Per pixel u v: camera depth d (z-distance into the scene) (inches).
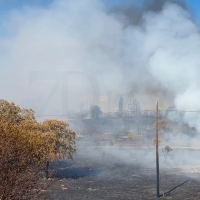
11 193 625.0
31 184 660.7
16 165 635.5
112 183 1289.4
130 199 1040.8
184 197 1070.4
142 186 1236.5
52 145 1286.9
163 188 1197.1
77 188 1182.3
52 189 1154.7
